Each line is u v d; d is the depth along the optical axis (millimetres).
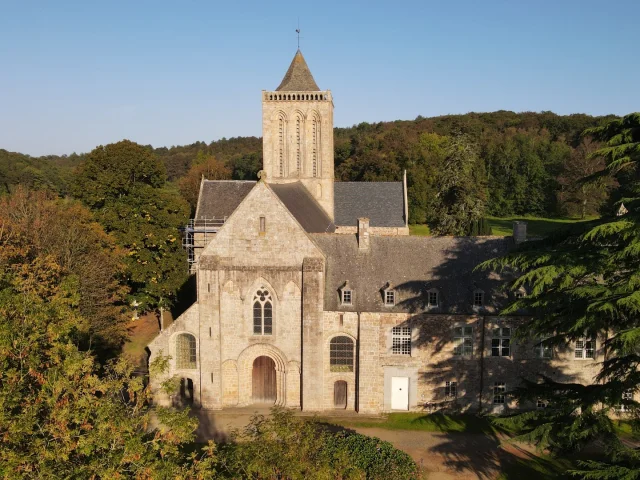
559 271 27500
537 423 31969
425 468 39219
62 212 60688
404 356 48125
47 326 26531
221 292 48688
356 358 48656
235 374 49656
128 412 26484
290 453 27906
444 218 104188
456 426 45938
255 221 48375
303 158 79812
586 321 26938
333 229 74000
